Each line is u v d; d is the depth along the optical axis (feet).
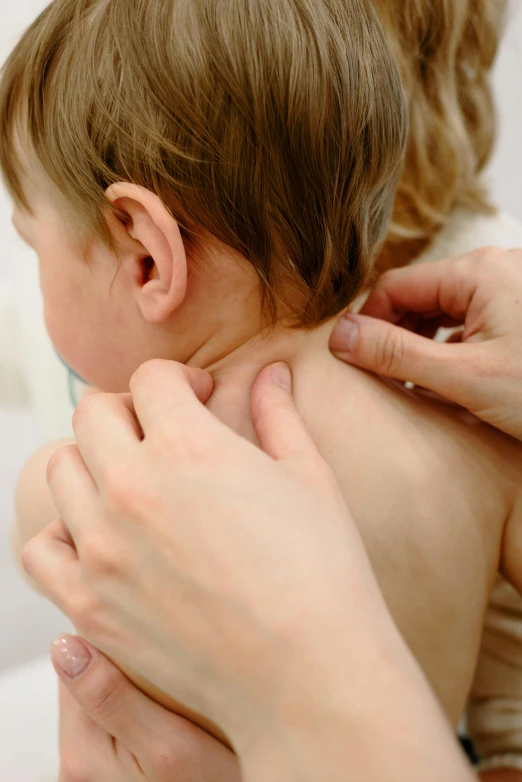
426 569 1.82
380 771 1.09
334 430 1.84
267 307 1.86
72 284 1.98
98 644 1.47
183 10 1.69
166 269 1.74
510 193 5.65
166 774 1.68
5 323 3.62
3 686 3.37
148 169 1.71
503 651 2.58
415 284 2.22
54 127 1.82
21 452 4.68
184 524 1.30
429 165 2.92
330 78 1.71
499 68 5.21
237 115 1.67
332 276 1.88
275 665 1.19
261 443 1.62
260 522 1.29
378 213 2.02
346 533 1.34
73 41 1.81
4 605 4.75
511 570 2.10
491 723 2.60
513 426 1.98
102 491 1.42
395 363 1.95
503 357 1.93
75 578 1.49
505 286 2.03
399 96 1.93
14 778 2.92
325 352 1.97
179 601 1.29
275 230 1.77
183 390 1.55
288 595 1.22
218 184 1.71
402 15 2.72
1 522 4.67
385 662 1.18
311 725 1.15
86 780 1.88
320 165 1.75
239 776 1.68
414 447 1.89
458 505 1.89
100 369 2.09
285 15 1.69
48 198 1.94
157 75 1.69
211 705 1.31
